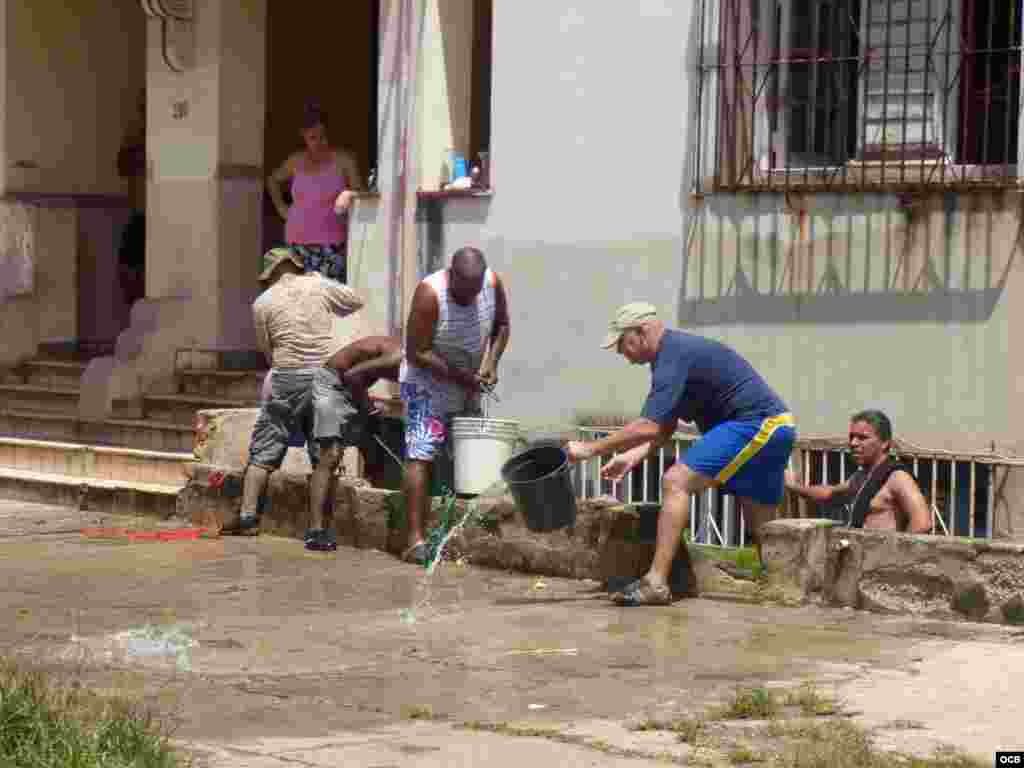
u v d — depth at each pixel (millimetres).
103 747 10188
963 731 11188
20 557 18922
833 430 19406
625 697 12273
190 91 26703
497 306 18547
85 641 14422
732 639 14266
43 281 29203
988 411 18422
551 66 21531
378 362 19531
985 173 18625
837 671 13023
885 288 19016
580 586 17000
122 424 25562
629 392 21031
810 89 19828
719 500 20016
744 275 20000
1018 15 18500
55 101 29281
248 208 26703
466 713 11859
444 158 22953
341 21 30125
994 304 18328
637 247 20859
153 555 19031
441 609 15836
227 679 12961
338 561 18609
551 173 21562
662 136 20656
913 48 19062
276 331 20047
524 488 15898
